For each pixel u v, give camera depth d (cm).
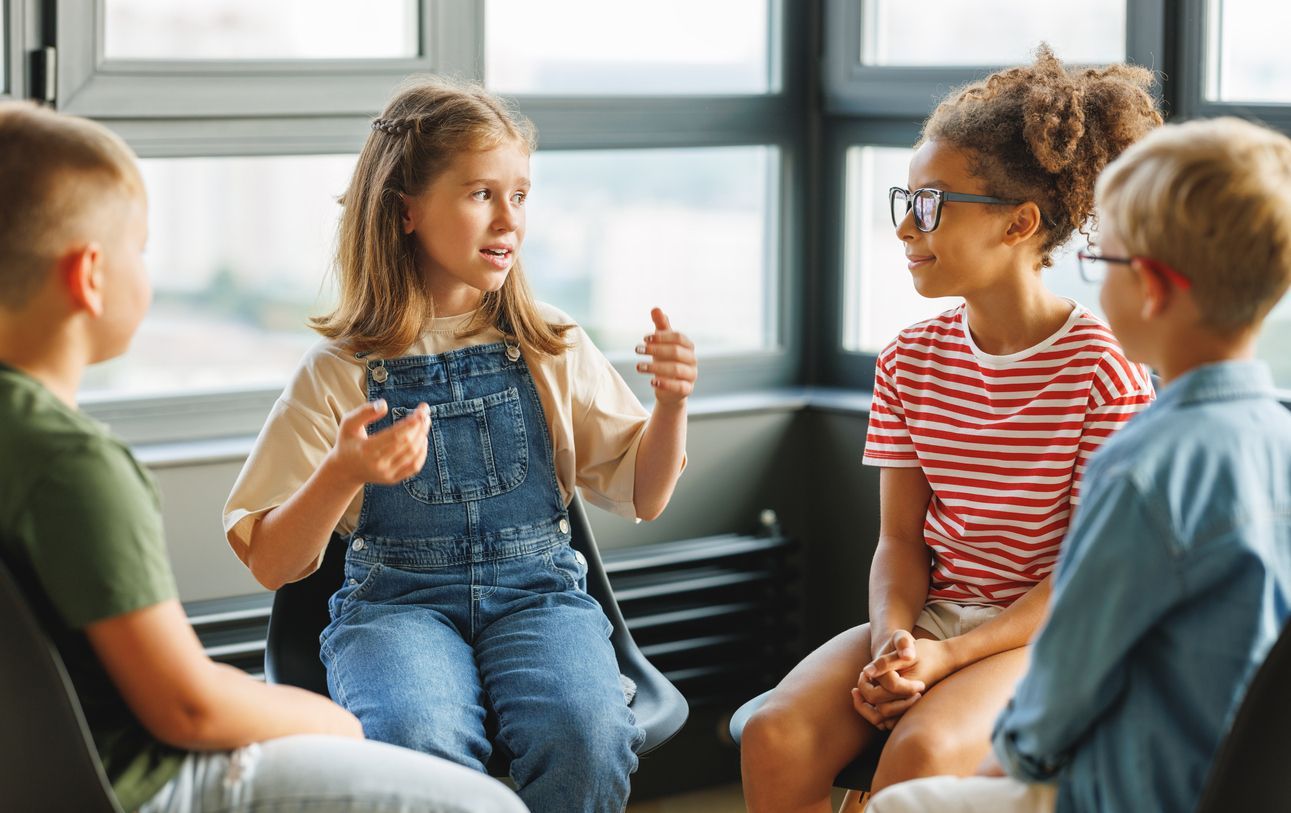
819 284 283
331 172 244
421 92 182
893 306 276
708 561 256
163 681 125
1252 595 120
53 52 216
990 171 171
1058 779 129
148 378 237
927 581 184
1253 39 221
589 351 191
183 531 223
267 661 177
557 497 184
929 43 263
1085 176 171
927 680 166
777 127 277
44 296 126
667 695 176
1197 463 121
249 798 129
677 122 267
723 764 270
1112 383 170
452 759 156
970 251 173
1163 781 123
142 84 223
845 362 280
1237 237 121
